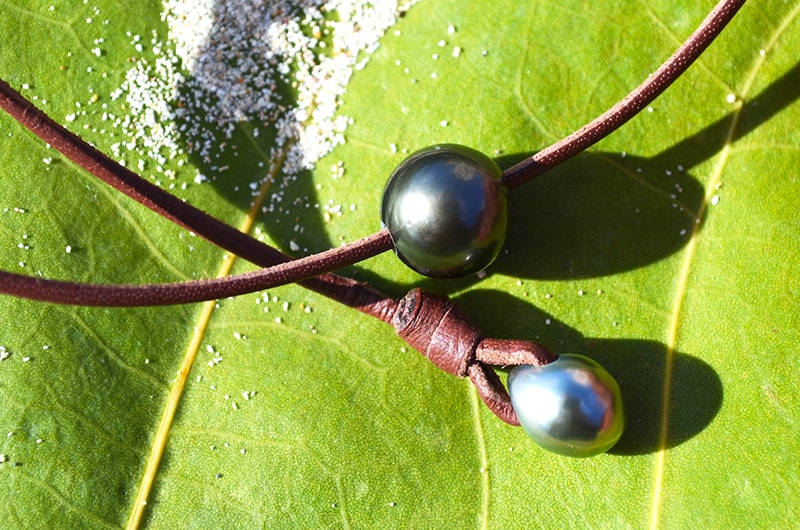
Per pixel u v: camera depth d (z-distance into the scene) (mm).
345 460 130
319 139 133
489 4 132
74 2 134
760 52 129
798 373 126
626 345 129
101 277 132
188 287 115
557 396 117
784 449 125
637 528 127
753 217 128
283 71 134
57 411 131
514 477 129
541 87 131
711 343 128
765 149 129
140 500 131
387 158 133
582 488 128
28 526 129
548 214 130
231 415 131
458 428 129
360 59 134
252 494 130
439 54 133
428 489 129
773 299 127
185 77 134
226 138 134
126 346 132
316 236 133
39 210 132
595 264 129
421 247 117
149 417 131
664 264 129
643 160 130
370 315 128
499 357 120
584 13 131
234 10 135
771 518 125
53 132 119
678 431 127
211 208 133
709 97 130
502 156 131
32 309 131
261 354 132
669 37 130
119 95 134
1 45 133
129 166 133
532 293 130
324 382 131
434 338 123
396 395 130
